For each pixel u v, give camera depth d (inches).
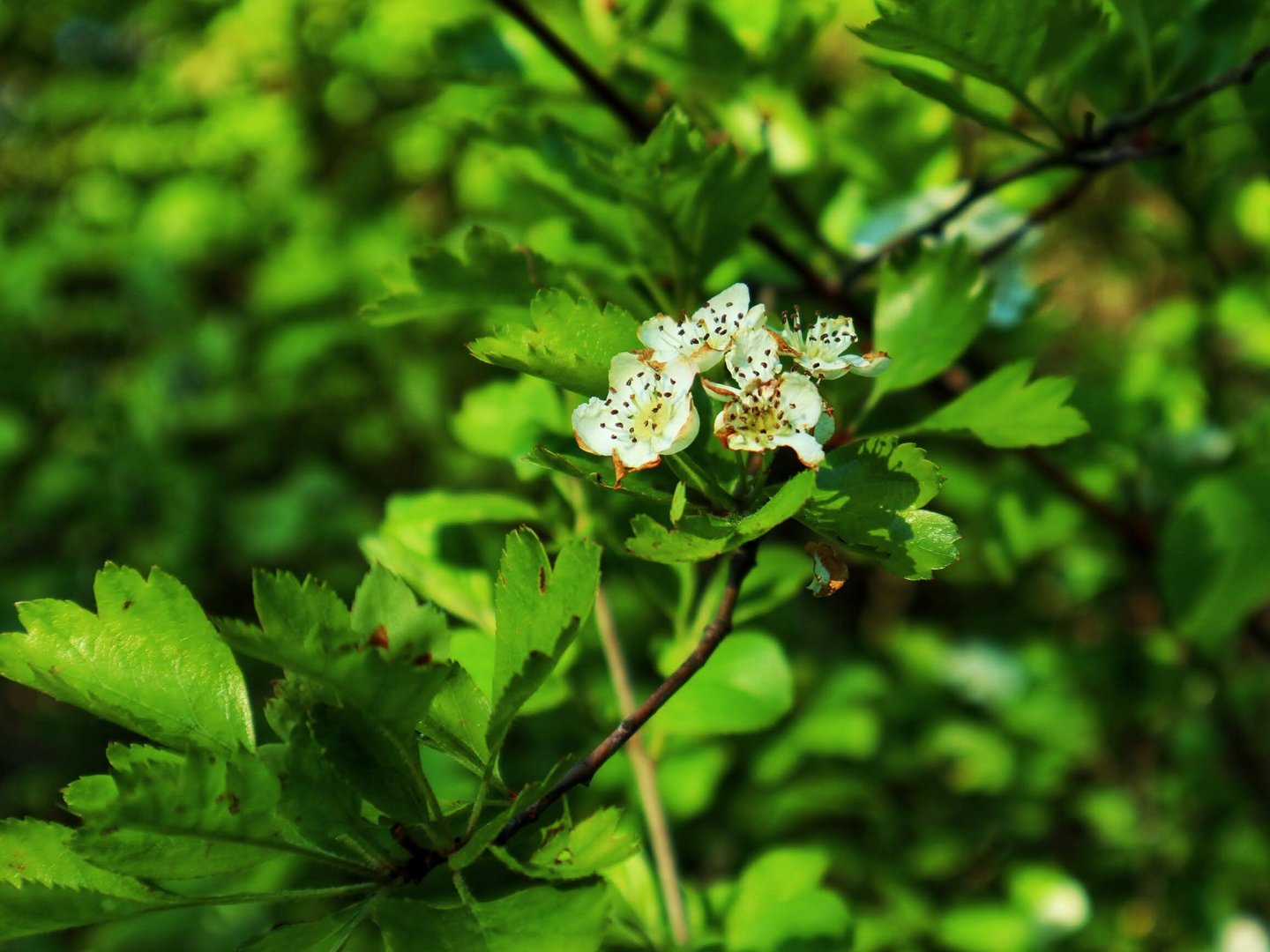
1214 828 24.5
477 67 17.9
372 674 12.2
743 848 23.8
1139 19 15.6
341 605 12.6
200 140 36.3
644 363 13.1
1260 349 21.5
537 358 13.0
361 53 20.3
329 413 36.4
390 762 12.7
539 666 12.3
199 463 35.4
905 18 14.3
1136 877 24.6
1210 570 18.3
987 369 19.6
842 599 35.7
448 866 12.6
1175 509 18.9
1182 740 24.6
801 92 19.3
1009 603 28.0
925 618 34.5
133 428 35.1
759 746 22.6
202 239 36.2
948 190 18.6
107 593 13.1
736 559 13.2
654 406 13.0
